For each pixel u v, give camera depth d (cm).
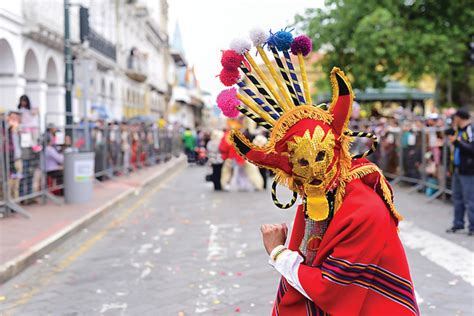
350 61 1958
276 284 586
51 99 2194
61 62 2227
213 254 727
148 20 4369
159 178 1942
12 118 978
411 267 640
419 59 1806
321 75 2131
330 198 229
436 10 1878
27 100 1164
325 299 216
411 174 1408
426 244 761
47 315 503
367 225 213
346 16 1862
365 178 231
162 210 1170
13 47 1736
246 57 234
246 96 236
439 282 580
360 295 216
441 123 1296
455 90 2519
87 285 596
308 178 225
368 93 2216
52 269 667
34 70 1970
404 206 1130
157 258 713
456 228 846
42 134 1123
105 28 3112
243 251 741
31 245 736
